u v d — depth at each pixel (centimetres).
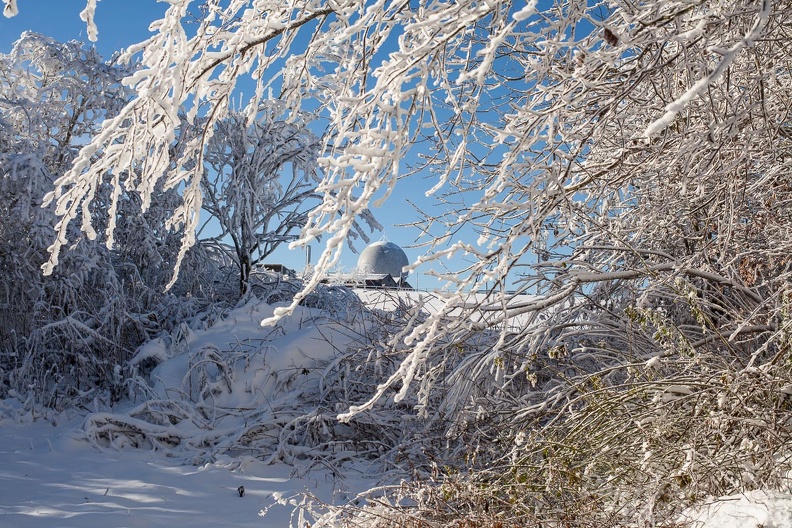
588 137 308
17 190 1083
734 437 362
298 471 672
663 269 490
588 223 548
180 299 1195
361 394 771
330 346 909
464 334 506
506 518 373
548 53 295
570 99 293
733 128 297
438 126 280
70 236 1085
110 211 292
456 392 575
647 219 508
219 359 892
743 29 308
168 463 718
